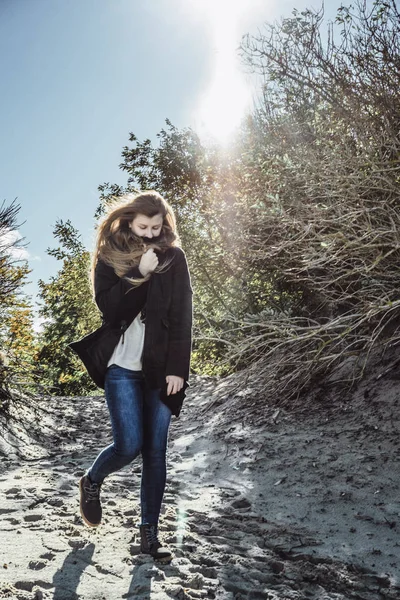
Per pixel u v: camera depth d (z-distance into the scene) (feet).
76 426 23.00
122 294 9.56
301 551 10.98
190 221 30.17
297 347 21.01
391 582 9.87
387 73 19.60
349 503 13.14
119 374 9.68
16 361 21.65
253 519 12.66
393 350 19.30
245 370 23.85
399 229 17.11
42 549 9.92
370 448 15.46
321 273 21.57
